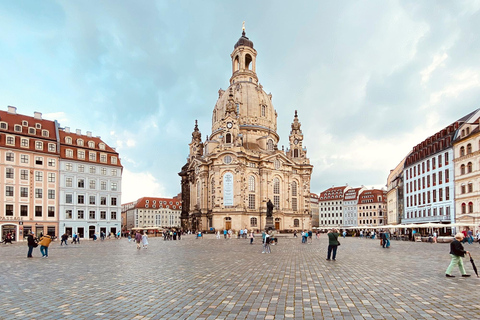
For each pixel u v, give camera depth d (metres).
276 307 12.31
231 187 116.06
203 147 144.62
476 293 14.38
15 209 77.56
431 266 23.03
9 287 16.23
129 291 15.18
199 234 87.56
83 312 11.85
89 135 95.75
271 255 32.59
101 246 50.50
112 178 94.12
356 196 196.25
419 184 88.38
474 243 53.94
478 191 65.00
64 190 85.12
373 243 54.88
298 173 136.12
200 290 15.30
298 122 145.62
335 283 16.77
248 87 137.38
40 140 83.00
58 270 22.11
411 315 11.28
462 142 70.12
